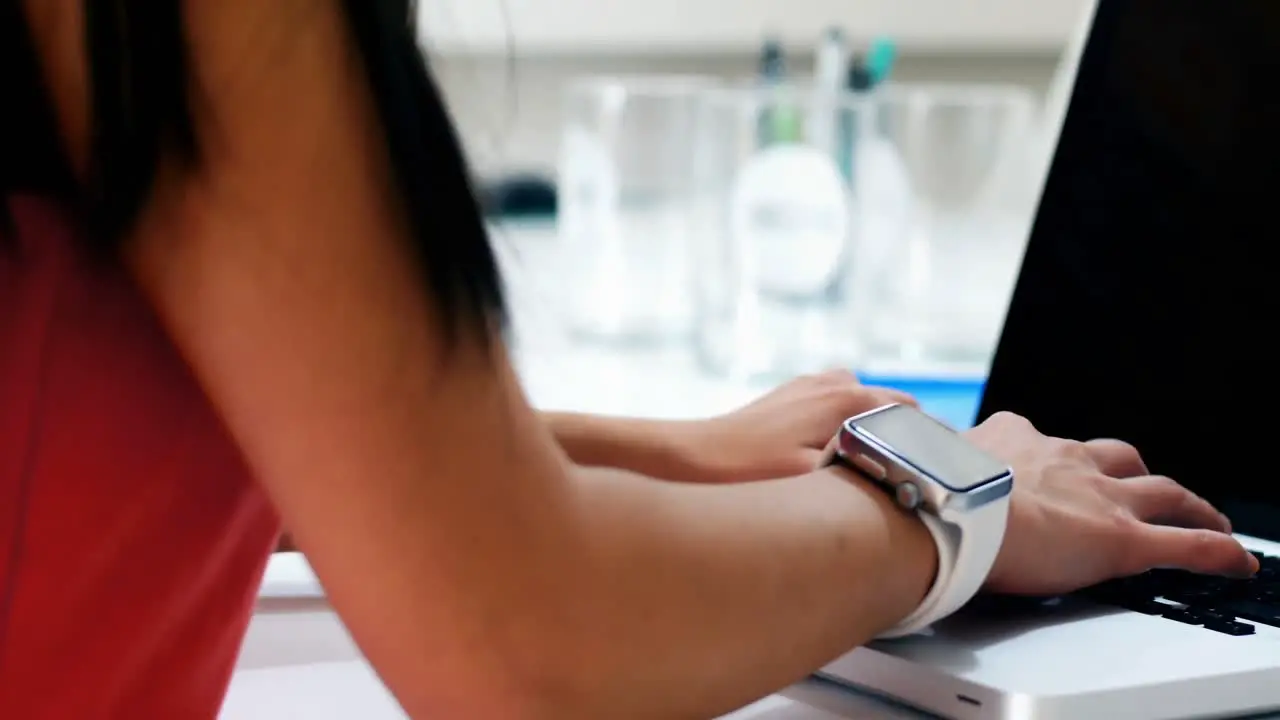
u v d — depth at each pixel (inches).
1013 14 78.2
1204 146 32.0
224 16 14.2
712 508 18.5
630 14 75.7
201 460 16.9
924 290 60.0
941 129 60.1
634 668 16.8
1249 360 30.1
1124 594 24.6
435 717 16.3
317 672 24.0
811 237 54.6
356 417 15.0
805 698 22.1
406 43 15.4
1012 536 22.6
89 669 16.5
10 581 15.8
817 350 54.8
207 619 18.0
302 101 14.5
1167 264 32.0
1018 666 20.9
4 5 14.3
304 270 14.7
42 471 15.8
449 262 15.3
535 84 82.2
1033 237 34.8
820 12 77.1
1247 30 31.5
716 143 57.7
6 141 14.8
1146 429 31.6
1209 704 20.7
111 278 15.8
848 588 19.3
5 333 15.5
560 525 16.5
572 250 60.5
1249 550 27.5
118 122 14.1
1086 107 34.4
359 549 15.4
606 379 51.6
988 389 34.8
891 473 21.1
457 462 15.5
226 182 14.5
